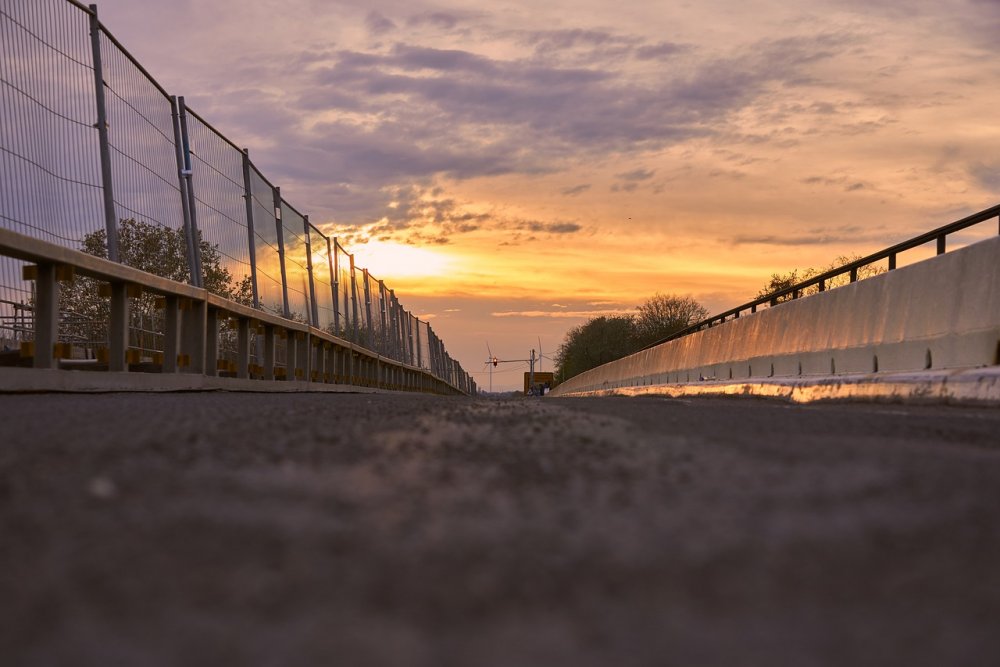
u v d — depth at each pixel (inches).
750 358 810.2
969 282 451.2
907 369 505.4
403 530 113.0
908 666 73.1
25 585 92.1
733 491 136.6
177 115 727.1
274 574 94.1
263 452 177.3
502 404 413.4
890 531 113.7
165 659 71.4
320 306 1417.3
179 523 116.3
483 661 71.4
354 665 70.2
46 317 492.7
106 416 270.7
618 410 339.9
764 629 80.2
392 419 262.8
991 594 91.7
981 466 165.9
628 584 91.4
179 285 647.1
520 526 115.5
